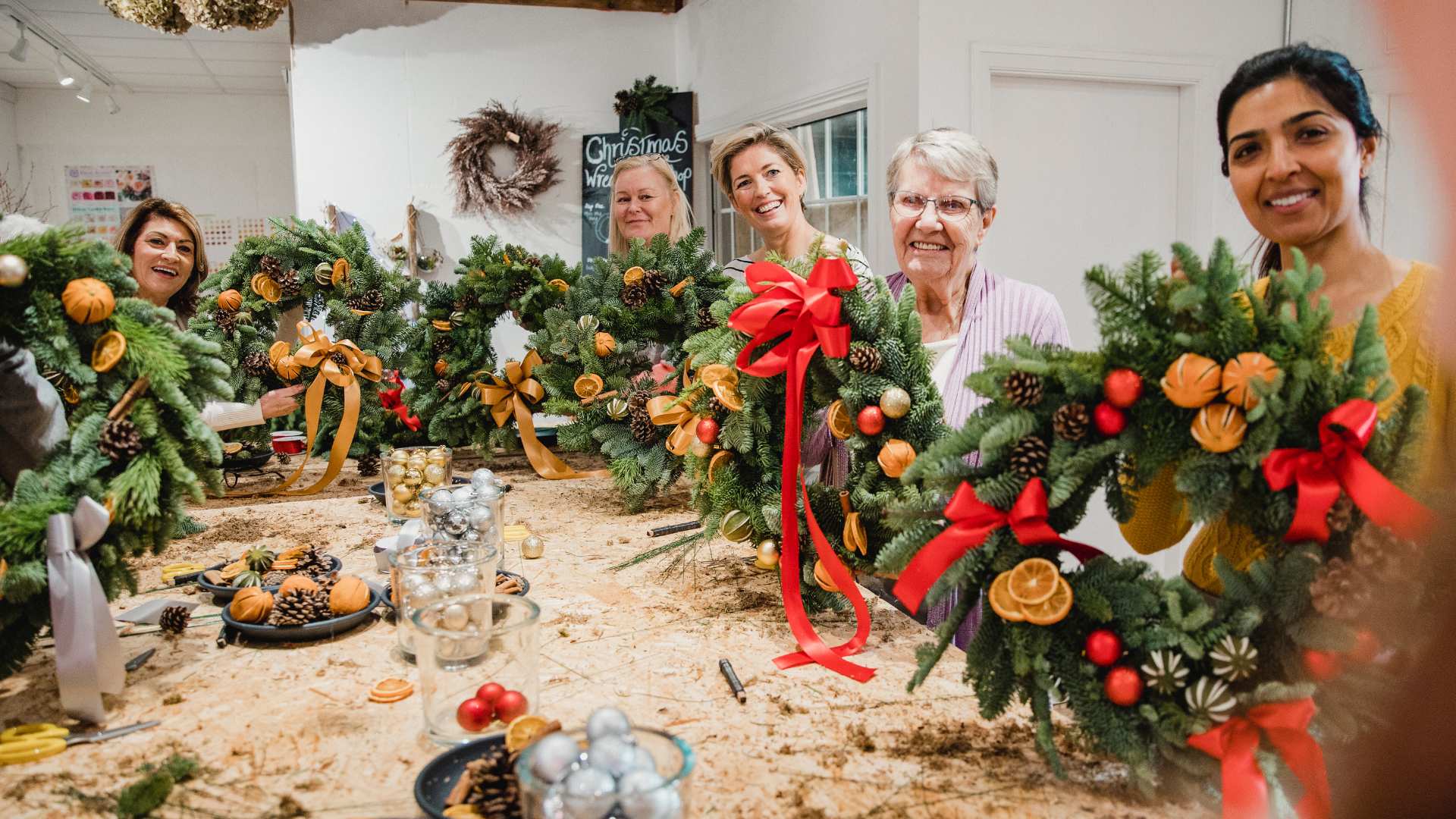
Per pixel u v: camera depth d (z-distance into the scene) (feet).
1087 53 10.65
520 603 3.42
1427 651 1.05
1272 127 3.51
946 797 2.92
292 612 4.24
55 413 3.77
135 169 24.98
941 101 10.26
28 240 3.62
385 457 6.25
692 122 15.44
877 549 4.38
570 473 8.12
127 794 2.85
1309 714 2.54
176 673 3.90
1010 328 5.54
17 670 3.71
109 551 3.69
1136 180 11.32
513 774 2.74
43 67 21.43
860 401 4.17
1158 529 3.51
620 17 15.67
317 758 3.17
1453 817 1.00
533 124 15.25
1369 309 2.61
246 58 20.86
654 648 4.16
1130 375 2.90
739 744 3.26
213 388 4.09
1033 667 3.02
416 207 15.06
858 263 6.35
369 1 14.70
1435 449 1.12
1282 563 2.73
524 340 15.72
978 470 3.21
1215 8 10.99
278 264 8.29
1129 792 2.95
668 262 7.52
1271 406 2.62
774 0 13.01
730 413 4.83
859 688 3.74
